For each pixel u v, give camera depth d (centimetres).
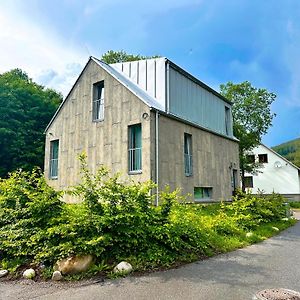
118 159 1299
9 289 491
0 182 693
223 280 514
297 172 3453
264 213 1192
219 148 1725
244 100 2920
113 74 1378
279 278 527
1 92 2516
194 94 1605
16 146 2356
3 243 611
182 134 1404
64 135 1552
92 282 510
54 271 543
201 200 1503
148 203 673
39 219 621
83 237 582
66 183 1491
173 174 1302
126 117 1298
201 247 698
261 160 3616
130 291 464
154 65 1433
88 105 1467
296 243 868
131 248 611
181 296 443
